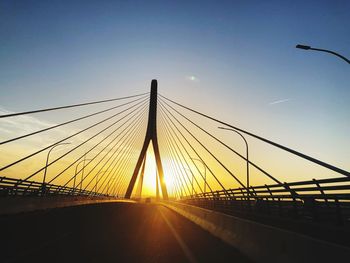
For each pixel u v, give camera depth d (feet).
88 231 60.70
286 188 61.77
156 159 278.26
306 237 29.09
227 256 40.40
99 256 36.94
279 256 33.60
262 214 84.12
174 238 55.52
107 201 266.57
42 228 62.39
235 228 52.03
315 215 52.54
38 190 134.31
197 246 47.44
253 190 92.02
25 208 111.34
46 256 35.86
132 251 40.96
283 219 67.46
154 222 87.61
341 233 45.52
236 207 118.21
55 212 108.58
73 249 40.86
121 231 62.75
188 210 122.21
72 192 193.26
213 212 72.54
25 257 35.09
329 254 24.94
